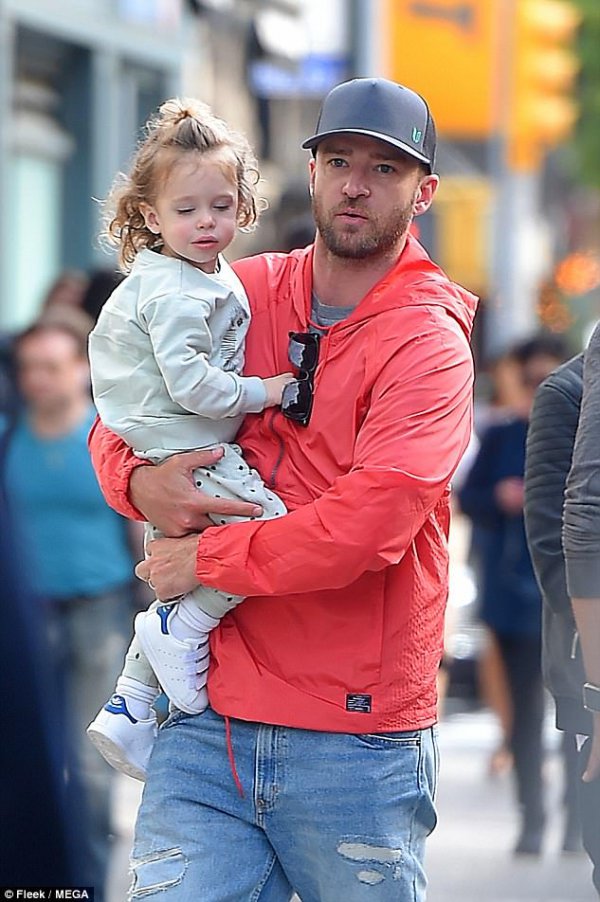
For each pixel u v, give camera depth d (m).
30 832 6.69
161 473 10.55
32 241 37.12
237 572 10.17
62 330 17.69
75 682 17.59
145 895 10.59
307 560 10.02
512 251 58.66
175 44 41.81
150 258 10.65
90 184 38.34
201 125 10.60
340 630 10.40
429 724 10.66
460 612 30.09
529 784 20.56
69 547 17.55
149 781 10.84
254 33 36.19
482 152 51.81
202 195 10.45
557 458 11.91
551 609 11.92
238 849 10.59
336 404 10.43
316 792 10.40
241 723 10.60
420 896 10.66
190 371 10.30
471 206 58.53
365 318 10.47
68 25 36.66
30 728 6.63
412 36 33.91
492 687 24.25
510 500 21.12
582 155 77.19
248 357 10.83
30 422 17.52
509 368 22.44
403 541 10.05
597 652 10.73
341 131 10.30
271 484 10.59
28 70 36.72
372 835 10.39
